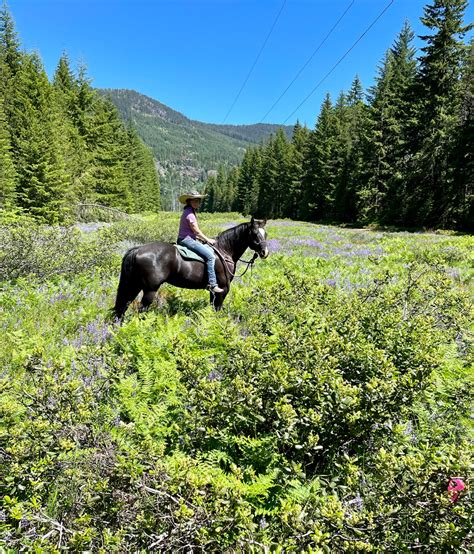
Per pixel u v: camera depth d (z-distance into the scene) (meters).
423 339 3.75
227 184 150.12
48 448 2.44
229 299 8.58
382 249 19.95
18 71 44.19
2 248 9.18
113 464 2.49
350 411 2.83
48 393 2.76
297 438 2.79
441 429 3.32
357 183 53.62
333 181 65.19
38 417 2.65
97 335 5.86
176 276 7.14
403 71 57.56
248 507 2.30
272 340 3.73
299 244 23.39
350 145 59.88
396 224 44.66
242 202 118.12
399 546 2.05
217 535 2.08
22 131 32.94
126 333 5.31
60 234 11.15
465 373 3.96
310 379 3.03
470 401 3.70
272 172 92.62
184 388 3.16
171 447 3.04
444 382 3.86
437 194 40.94
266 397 3.01
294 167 81.19
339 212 58.16
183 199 7.30
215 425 2.93
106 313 7.01
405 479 2.26
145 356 4.31
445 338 4.57
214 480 2.37
